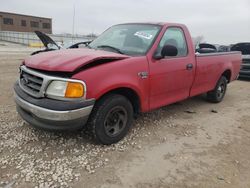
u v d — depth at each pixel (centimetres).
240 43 1134
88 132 375
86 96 331
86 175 311
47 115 322
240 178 324
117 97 372
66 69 324
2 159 333
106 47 445
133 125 466
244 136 454
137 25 483
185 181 312
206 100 663
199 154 379
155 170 331
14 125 433
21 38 4281
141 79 395
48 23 6850
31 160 335
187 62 489
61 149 365
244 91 845
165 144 403
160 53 431
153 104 438
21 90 372
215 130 474
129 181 305
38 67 345
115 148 378
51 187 287
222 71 621
